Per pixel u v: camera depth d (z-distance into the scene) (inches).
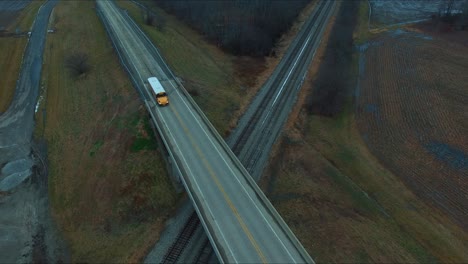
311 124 2149.4
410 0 4862.2
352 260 1337.4
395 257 1358.3
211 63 2812.5
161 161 1675.7
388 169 1863.9
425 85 2669.8
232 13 3528.5
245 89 2484.0
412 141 2074.3
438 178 1803.6
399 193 1702.8
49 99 2358.5
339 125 2192.4
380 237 1443.2
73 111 2186.3
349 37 3474.4
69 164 1809.8
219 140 1663.4
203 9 3686.0
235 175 1471.5
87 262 1363.2
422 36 3617.1
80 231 1485.0
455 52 3221.0
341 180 1739.7
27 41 3019.2
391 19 4148.6
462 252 1402.6
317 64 2874.0
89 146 1866.4
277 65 2849.4
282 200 1601.9
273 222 1273.4
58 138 2021.4
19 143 2043.6
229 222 1268.5
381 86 2664.9
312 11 4215.1
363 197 1654.8
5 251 1449.3
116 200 1545.3
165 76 2278.5
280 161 1835.6
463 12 3887.8
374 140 2085.4
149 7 3986.2
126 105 2028.8
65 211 1583.4
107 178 1643.7
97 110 2107.5
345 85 2625.5
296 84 2546.8
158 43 2810.0
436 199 1676.9
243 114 2186.3
